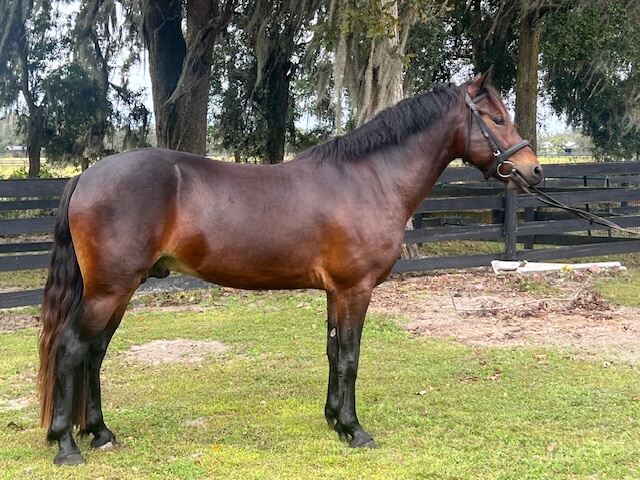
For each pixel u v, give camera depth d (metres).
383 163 3.72
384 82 9.01
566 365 5.18
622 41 13.91
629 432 3.84
